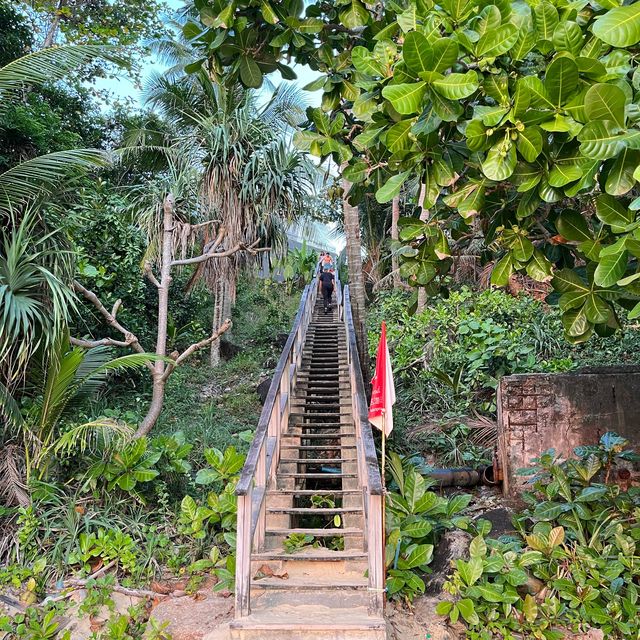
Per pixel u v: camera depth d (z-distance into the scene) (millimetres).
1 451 4742
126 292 7891
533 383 5391
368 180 3885
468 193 2963
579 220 2971
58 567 4250
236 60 3672
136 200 8109
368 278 14492
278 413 5145
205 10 3484
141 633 3799
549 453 4898
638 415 5207
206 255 6754
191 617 3754
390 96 2270
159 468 5312
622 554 3945
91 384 5266
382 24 3469
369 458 3654
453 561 4012
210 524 5008
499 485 5738
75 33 9539
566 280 3045
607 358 7301
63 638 3646
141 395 7613
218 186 6836
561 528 4145
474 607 3701
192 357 10344
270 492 4426
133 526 4688
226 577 3965
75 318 7125
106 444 4895
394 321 10406
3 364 4504
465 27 2455
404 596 3941
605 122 2090
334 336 9594
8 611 3939
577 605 3777
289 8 3424
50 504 4688
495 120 2379
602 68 2170
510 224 3369
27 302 4301
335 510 4195
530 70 2643
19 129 5844
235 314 12672
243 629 3205
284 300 14172
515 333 7594
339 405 6359
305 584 3584
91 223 7426
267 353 11211
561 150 2518
